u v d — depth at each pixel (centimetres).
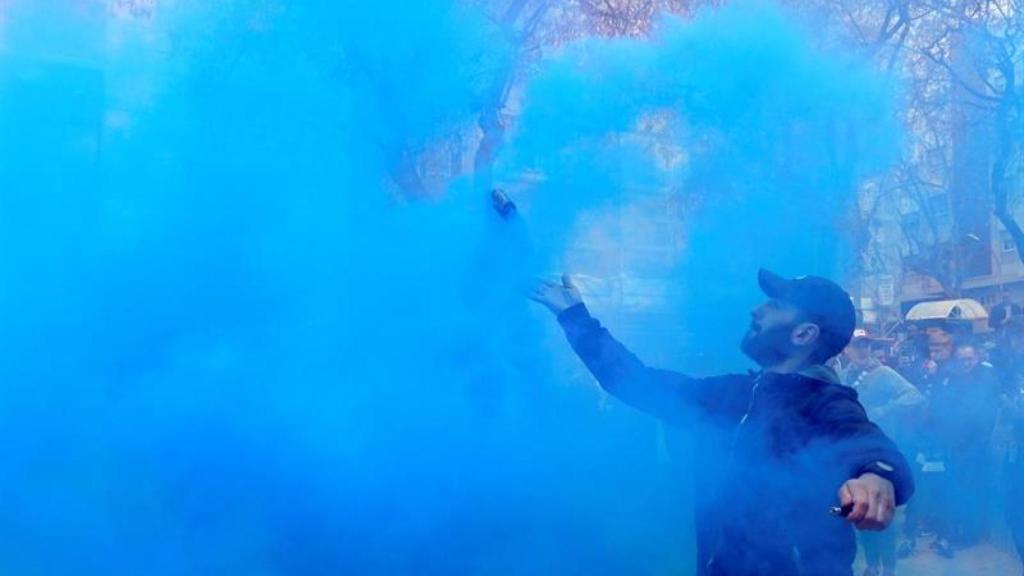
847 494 161
